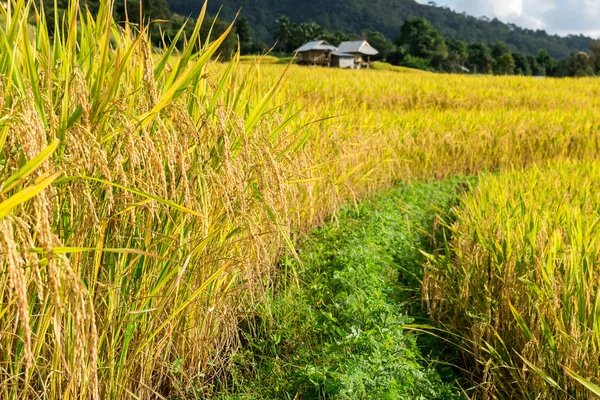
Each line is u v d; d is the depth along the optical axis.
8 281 2.26
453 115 14.00
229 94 3.71
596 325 3.54
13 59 2.16
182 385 3.61
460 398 3.87
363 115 10.11
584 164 9.61
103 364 2.81
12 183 1.69
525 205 5.98
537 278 4.27
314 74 28.16
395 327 4.40
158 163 2.22
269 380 3.89
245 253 3.50
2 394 2.40
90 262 2.62
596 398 3.35
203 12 2.94
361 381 3.47
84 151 2.16
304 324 4.53
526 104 23.98
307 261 5.71
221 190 3.03
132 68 2.95
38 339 2.32
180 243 2.85
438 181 11.10
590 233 4.95
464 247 5.37
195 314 3.51
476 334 4.27
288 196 4.86
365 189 9.12
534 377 3.69
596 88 31.84
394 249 6.45
